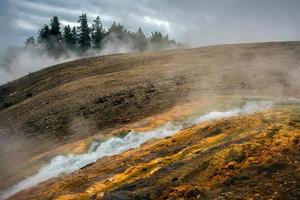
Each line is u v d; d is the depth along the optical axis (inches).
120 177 702.5
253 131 689.6
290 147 593.9
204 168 594.6
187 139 797.9
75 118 1417.3
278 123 690.2
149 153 786.8
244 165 573.3
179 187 565.6
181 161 649.6
